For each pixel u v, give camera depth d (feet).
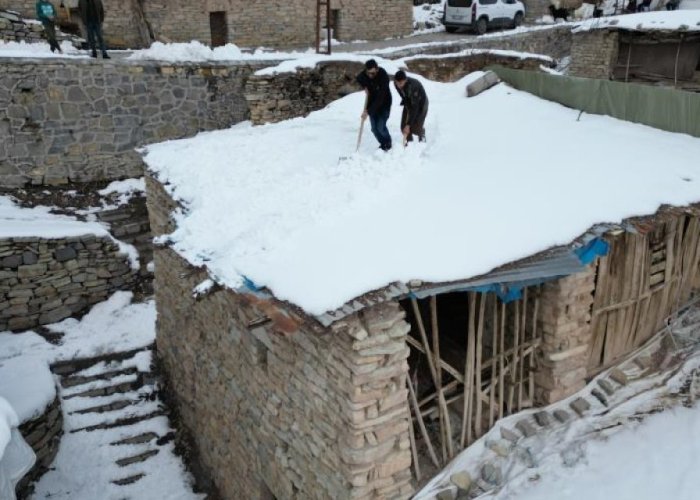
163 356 32.96
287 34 62.64
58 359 33.40
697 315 24.91
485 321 21.91
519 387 20.39
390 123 30.22
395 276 14.57
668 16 54.19
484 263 15.55
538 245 16.43
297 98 41.39
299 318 13.76
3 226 35.29
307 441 18.20
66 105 39.37
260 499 22.57
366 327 14.51
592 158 22.66
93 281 37.27
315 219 18.11
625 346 23.52
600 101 29.45
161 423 30.73
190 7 56.18
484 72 36.11
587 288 20.12
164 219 28.40
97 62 39.58
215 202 21.38
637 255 22.07
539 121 28.58
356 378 14.82
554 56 73.56
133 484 27.66
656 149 24.04
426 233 16.69
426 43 62.34
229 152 27.17
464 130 27.61
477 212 17.93
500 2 74.54
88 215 39.58
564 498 17.24
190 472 28.60
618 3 86.74
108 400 31.24
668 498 17.04
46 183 40.32
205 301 25.00
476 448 19.11
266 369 20.40
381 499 16.44
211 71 43.55
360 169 21.97
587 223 17.61
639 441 19.20
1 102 37.40
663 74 57.16
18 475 16.72
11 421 15.65
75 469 27.96
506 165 21.97
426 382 21.33
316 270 15.05
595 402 21.12
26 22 46.47
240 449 23.72
